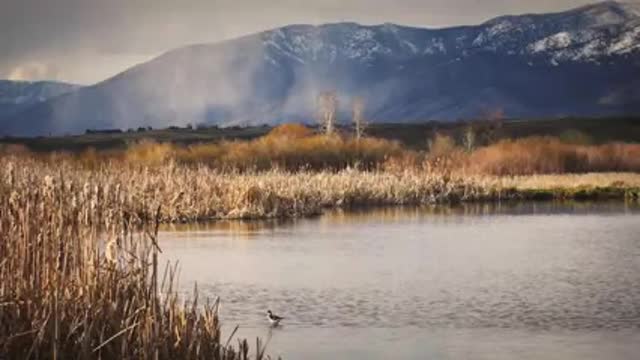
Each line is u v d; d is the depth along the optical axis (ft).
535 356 95.25
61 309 72.28
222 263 156.76
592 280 140.67
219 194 236.22
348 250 175.01
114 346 72.64
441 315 115.34
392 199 278.87
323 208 260.42
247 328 108.06
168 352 72.90
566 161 382.83
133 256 77.36
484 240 191.31
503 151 375.86
